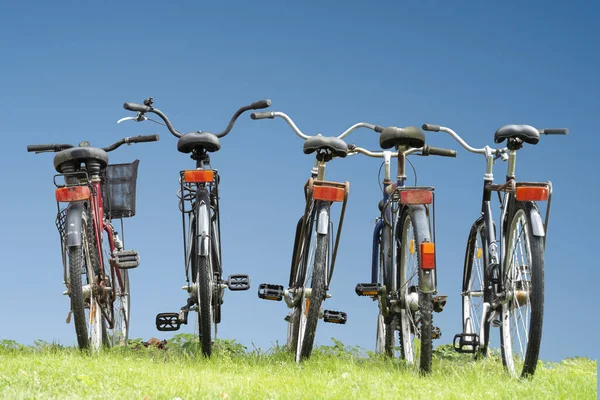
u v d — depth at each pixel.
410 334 7.88
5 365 6.64
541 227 6.84
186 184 7.91
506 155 8.23
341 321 8.11
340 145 7.70
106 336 8.59
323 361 7.82
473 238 9.01
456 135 8.47
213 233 8.06
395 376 7.00
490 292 8.33
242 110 8.27
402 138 7.62
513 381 6.95
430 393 6.25
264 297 7.92
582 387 6.57
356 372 7.22
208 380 6.40
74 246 7.48
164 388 5.87
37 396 5.38
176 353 8.49
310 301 7.52
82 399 5.43
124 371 6.61
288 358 8.20
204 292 7.64
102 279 8.14
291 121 8.26
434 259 7.01
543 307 6.78
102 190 9.34
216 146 7.88
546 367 8.61
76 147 8.05
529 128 7.43
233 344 8.77
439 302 7.38
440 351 9.14
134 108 8.12
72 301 7.51
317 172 8.10
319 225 7.53
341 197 7.50
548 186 7.03
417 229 7.14
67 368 6.56
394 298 7.87
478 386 6.60
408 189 7.27
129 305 9.56
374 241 8.52
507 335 7.63
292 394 5.80
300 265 8.05
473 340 8.34
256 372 7.28
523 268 7.25
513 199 7.34
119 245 9.18
